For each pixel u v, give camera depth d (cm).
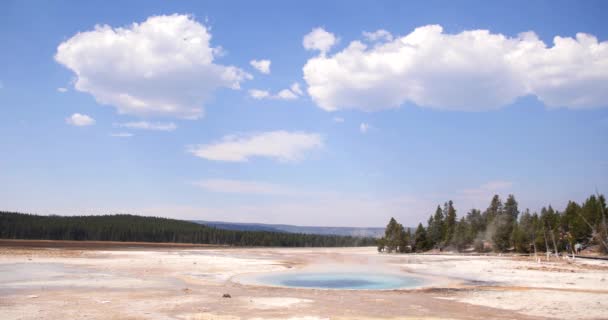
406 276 4062
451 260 6569
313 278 3884
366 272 4497
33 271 3803
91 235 14112
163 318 1839
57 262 4850
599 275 4012
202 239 16075
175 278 3594
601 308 2222
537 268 4850
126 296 2488
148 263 5072
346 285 3400
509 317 1972
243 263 5494
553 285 3266
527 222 9462
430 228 11031
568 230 8125
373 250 12569
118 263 4975
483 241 10006
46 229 13250
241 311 2058
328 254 8619
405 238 10200
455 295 2752
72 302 2219
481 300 2511
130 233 14838
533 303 2388
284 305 2259
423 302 2431
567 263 5656
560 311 2139
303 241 17375
